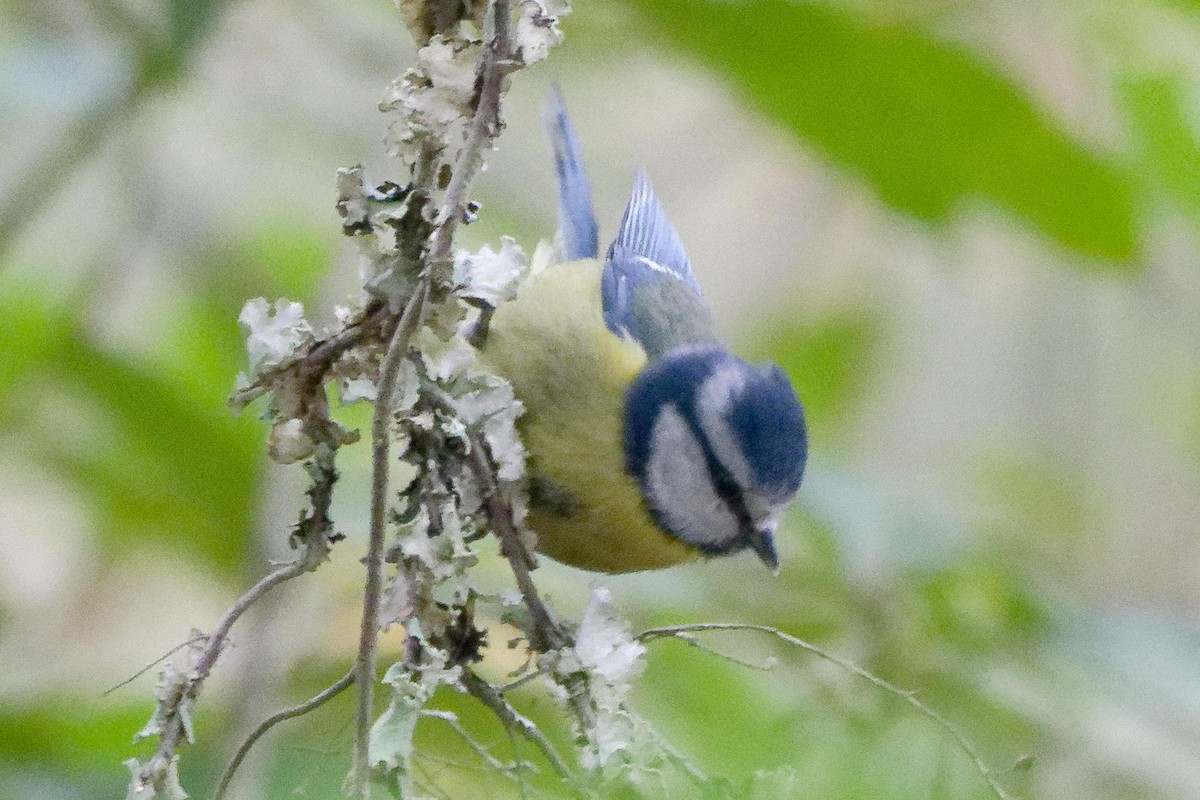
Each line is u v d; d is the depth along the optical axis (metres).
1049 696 6.53
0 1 7.28
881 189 6.60
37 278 7.82
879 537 7.15
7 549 8.18
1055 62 7.27
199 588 8.23
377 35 8.66
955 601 7.00
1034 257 9.82
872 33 5.97
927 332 10.66
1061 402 10.69
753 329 10.49
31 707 6.21
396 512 4.06
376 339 3.98
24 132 8.25
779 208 10.77
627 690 4.02
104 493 7.48
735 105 7.50
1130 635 6.89
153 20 6.82
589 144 10.98
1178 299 10.10
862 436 10.32
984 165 6.43
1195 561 10.23
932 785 3.89
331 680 6.31
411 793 3.74
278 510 6.58
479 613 4.77
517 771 3.92
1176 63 7.01
